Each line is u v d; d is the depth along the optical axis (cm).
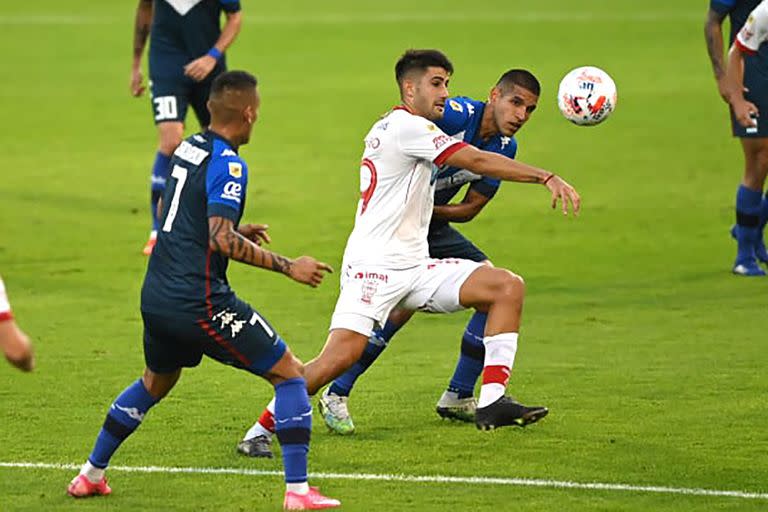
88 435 2612
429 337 3500
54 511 2170
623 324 3556
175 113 4441
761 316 3612
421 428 2681
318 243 4584
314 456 2488
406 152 2438
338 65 8725
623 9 10606
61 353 3275
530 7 10844
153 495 2255
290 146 6494
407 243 2484
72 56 9150
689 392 2911
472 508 2183
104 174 5906
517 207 5262
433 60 2481
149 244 4466
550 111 7325
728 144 6419
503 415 2375
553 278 4131
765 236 4666
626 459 2455
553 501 2222
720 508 2186
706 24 3953
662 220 4975
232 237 2111
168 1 4425
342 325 2452
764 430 2630
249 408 2814
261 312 3738
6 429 2652
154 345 2217
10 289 3984
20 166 6072
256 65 8750
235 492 2270
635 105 7375
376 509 2175
